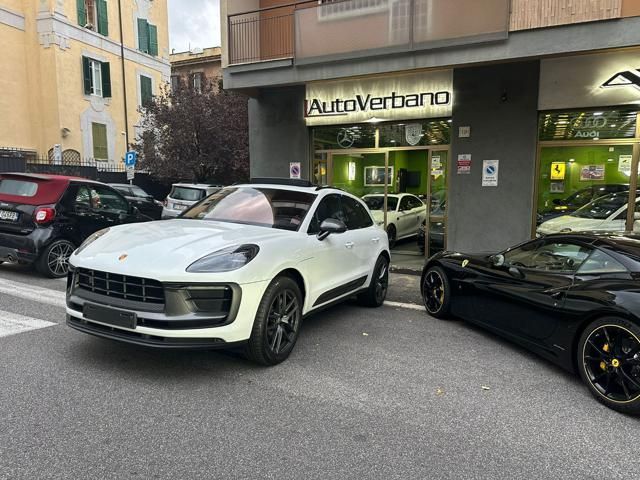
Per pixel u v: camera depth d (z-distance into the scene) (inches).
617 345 137.2
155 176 808.9
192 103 726.5
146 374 148.2
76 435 112.0
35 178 285.7
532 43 297.4
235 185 222.8
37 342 171.3
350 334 200.8
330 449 110.6
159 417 122.3
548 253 180.5
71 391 134.5
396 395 141.5
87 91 894.4
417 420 126.3
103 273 144.7
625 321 133.0
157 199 904.9
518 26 299.4
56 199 283.4
